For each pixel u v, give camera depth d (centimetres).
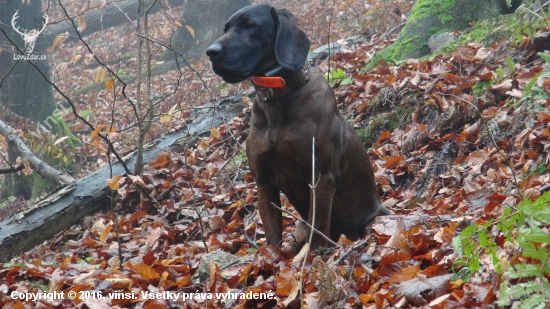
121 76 1467
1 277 411
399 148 608
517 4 763
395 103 657
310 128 372
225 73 377
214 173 662
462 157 545
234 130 731
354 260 327
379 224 384
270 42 382
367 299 289
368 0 1430
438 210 440
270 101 373
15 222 580
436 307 257
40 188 907
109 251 509
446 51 721
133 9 1723
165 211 610
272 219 397
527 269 228
